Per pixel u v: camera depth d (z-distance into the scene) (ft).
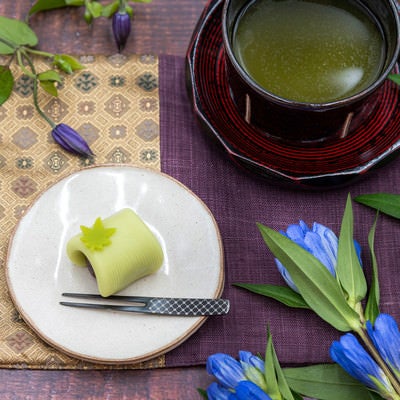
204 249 2.26
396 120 2.31
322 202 2.40
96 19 2.55
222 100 2.35
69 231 2.27
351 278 2.05
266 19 2.24
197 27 2.35
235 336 2.27
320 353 2.26
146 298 2.21
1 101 2.40
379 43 2.23
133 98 2.48
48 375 2.22
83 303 2.21
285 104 2.12
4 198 2.36
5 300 2.26
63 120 2.45
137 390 2.23
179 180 2.41
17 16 2.55
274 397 1.98
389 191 2.41
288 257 2.03
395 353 1.94
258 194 2.40
